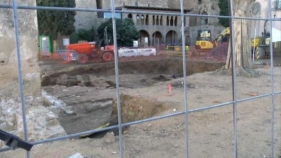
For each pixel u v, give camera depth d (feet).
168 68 72.54
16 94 18.31
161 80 58.03
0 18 17.49
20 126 16.05
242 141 14.57
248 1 36.17
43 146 14.02
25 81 18.37
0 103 17.90
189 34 124.88
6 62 17.94
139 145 14.30
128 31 97.09
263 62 52.54
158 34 126.11
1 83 17.88
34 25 18.49
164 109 22.66
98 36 96.37
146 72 70.54
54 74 57.93
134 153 13.29
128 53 75.46
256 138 14.94
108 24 94.38
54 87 44.73
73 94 38.40
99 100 34.55
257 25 53.16
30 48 18.45
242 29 36.60
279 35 52.95
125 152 13.38
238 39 36.81
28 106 18.28
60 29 91.86
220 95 25.93
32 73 18.60
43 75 51.39
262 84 31.30
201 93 26.99
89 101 34.09
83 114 28.99
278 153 13.14
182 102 23.35
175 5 134.62
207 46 80.53
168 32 128.06
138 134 16.08
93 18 109.40
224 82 32.76
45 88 43.45
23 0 18.03
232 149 13.57
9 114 17.78
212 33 116.57
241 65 37.06
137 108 25.36
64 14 91.91
